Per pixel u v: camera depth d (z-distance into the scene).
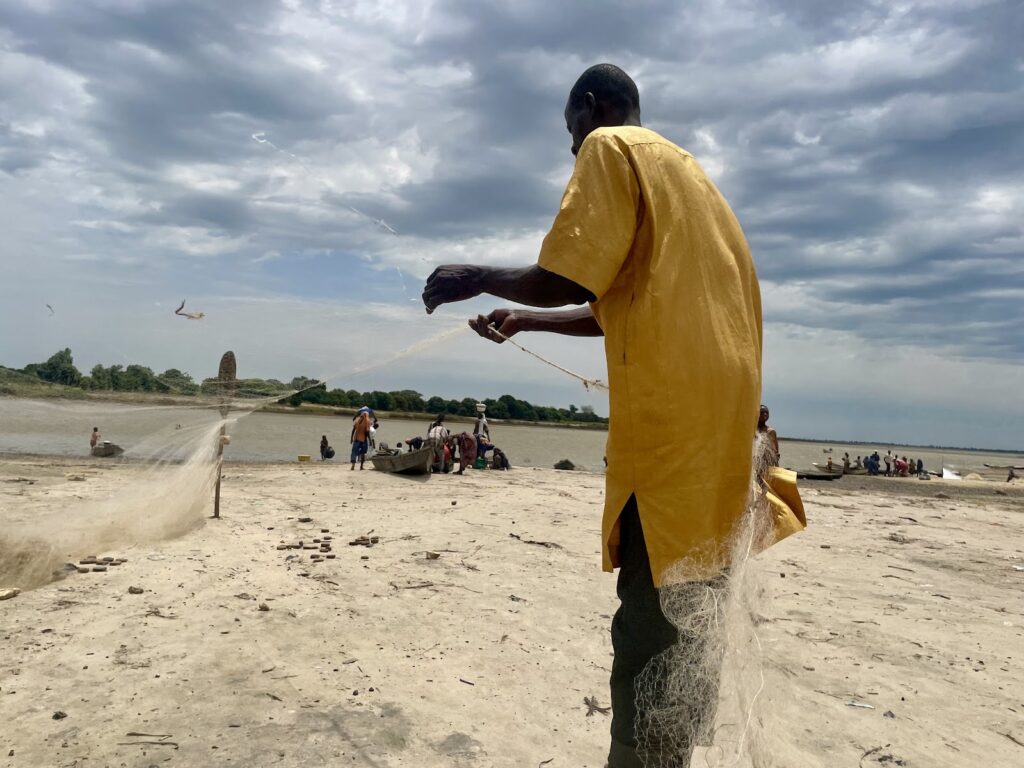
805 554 9.48
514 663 4.72
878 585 7.80
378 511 11.41
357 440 19.72
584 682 4.46
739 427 2.13
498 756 3.42
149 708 3.71
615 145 2.12
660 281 2.07
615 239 2.04
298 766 3.19
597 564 7.90
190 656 4.46
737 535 2.11
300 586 6.30
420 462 17.89
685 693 2.12
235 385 9.59
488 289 2.27
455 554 8.09
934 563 9.42
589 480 20.25
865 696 4.45
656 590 2.15
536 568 7.57
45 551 6.81
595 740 3.67
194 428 9.56
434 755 3.39
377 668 4.48
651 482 2.07
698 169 2.27
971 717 4.22
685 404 2.04
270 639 4.87
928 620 6.41
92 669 4.19
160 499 9.00
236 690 4.00
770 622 5.96
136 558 6.97
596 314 2.30
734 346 2.14
